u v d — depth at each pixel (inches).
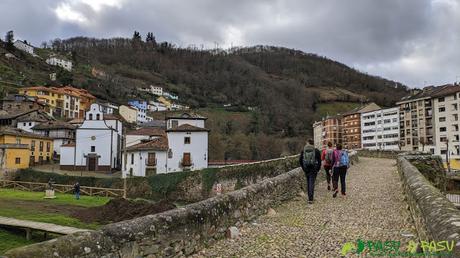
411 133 3666.3
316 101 6013.8
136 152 2089.1
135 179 1785.2
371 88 7298.2
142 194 1733.5
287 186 487.5
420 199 272.1
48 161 2618.1
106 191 1675.7
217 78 6353.3
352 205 429.7
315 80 7076.8
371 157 1755.7
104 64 7135.8
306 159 461.1
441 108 3351.4
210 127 3730.3
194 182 1672.0
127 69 7012.8
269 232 313.9
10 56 5147.6
